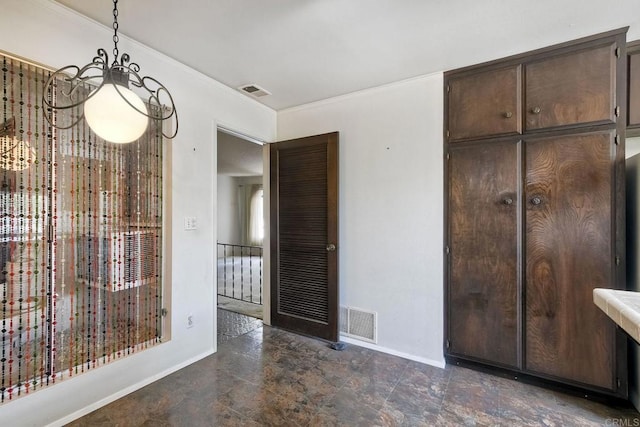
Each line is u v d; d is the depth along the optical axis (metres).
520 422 1.79
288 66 2.38
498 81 2.27
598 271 1.98
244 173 8.70
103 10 1.73
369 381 2.23
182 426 1.75
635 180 1.93
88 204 1.95
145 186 2.22
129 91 1.26
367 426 1.76
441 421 1.80
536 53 2.14
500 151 2.26
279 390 2.11
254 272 6.46
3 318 1.67
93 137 1.95
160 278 2.30
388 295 2.70
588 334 2.00
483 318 2.32
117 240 2.08
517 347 2.21
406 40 2.03
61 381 1.75
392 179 2.68
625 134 1.92
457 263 2.42
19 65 1.65
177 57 2.25
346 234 2.92
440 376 2.30
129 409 1.89
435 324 2.49
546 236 2.12
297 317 3.09
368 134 2.80
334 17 1.78
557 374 2.09
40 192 1.77
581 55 2.01
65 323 1.86
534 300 2.15
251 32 1.94
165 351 2.28
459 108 2.40
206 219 2.57
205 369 2.37
